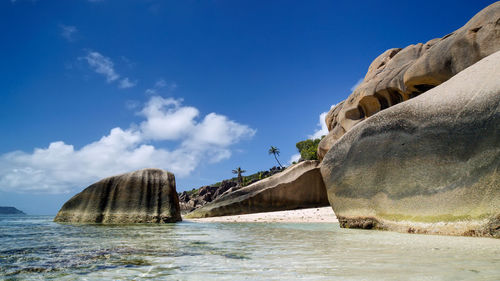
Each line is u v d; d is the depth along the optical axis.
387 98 21.69
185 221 18.30
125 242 7.25
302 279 3.20
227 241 7.31
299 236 8.27
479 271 3.33
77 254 5.38
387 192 8.88
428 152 8.09
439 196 7.46
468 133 7.30
